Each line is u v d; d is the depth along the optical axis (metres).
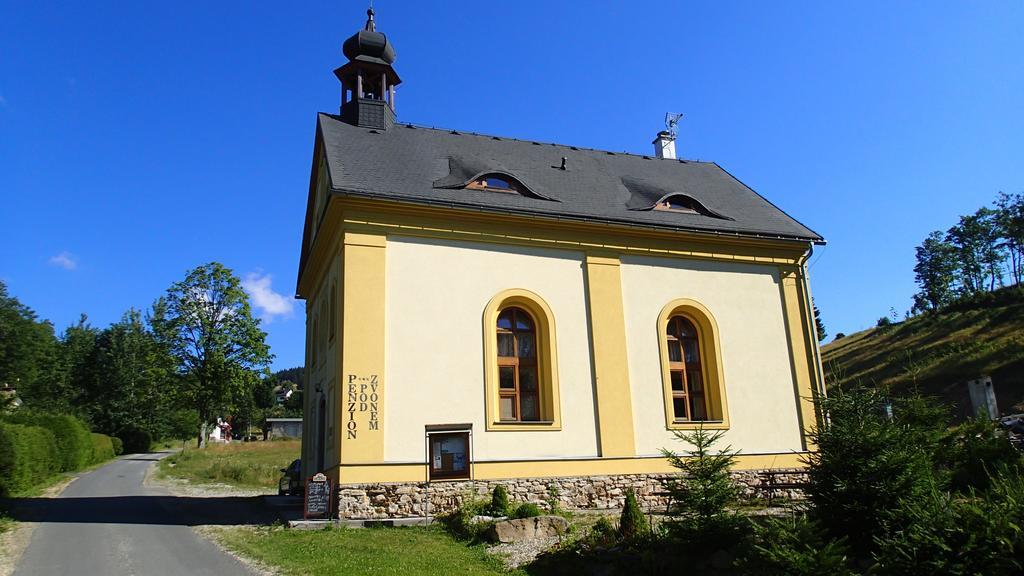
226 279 50.59
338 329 15.31
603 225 17.22
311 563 9.98
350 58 21.14
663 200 19.16
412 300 15.30
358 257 15.01
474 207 15.93
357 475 13.92
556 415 15.93
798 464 17.89
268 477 29.19
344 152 17.33
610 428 16.30
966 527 6.57
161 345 49.25
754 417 17.97
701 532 9.04
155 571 9.76
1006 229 74.06
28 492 22.02
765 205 21.72
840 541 7.24
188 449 47.88
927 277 81.31
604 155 22.86
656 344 17.50
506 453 15.27
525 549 10.85
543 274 16.77
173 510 17.34
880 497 8.09
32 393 58.53
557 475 15.52
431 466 14.43
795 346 18.97
